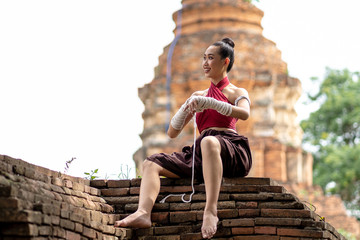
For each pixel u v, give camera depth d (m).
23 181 5.75
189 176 6.89
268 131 24.09
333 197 24.92
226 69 7.22
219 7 24.97
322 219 7.25
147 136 24.88
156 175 6.78
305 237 6.34
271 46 25.25
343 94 34.88
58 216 5.57
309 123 35.31
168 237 6.48
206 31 24.91
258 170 23.31
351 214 32.59
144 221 6.51
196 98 6.71
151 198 6.65
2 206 5.17
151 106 25.38
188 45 24.72
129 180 7.08
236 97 7.07
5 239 5.13
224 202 6.63
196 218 6.58
